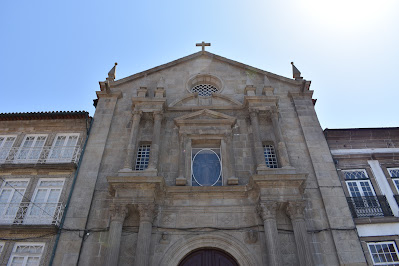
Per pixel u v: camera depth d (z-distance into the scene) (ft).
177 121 48.85
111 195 40.75
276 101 50.49
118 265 36.52
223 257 38.37
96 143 47.47
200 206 41.11
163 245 38.27
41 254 38.06
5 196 44.21
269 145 48.47
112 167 44.91
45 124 51.72
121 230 37.55
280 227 39.14
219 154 47.78
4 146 50.14
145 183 39.29
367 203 42.47
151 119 49.75
